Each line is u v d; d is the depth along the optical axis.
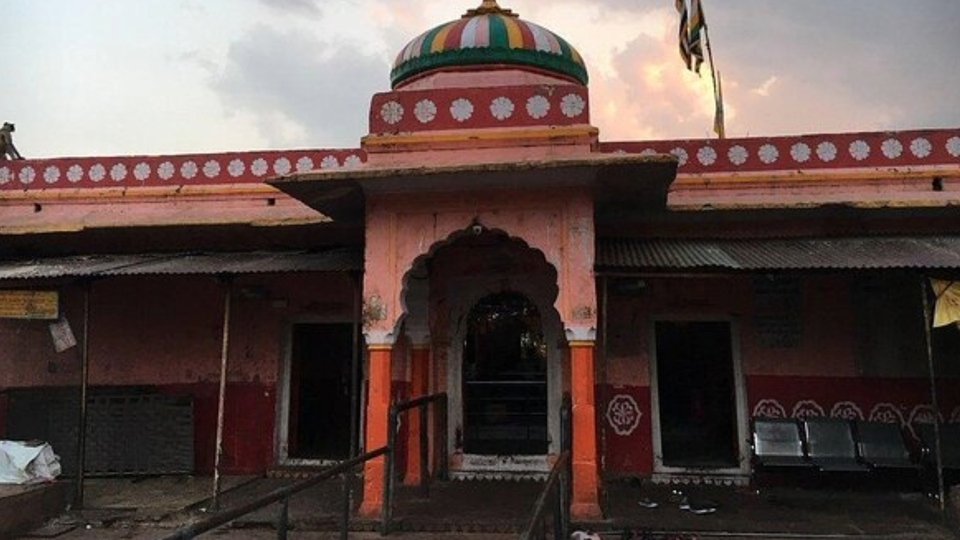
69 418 9.05
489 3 8.81
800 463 7.51
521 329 8.78
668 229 8.19
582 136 6.80
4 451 7.23
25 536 6.38
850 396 8.05
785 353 8.23
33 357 9.56
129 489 8.22
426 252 6.85
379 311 6.81
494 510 6.79
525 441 8.52
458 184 6.72
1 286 8.25
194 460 9.05
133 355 9.44
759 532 6.09
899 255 6.67
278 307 9.31
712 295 8.42
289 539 6.07
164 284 9.56
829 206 7.57
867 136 8.20
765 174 8.18
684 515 6.69
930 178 7.94
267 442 9.09
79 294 9.64
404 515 6.57
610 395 8.42
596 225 8.20
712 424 8.40
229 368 9.28
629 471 8.27
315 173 6.51
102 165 9.46
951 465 7.35
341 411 9.20
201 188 9.18
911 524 6.34
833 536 5.96
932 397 6.57
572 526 6.09
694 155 8.38
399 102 7.19
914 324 8.01
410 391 8.39
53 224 8.66
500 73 8.10
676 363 8.56
